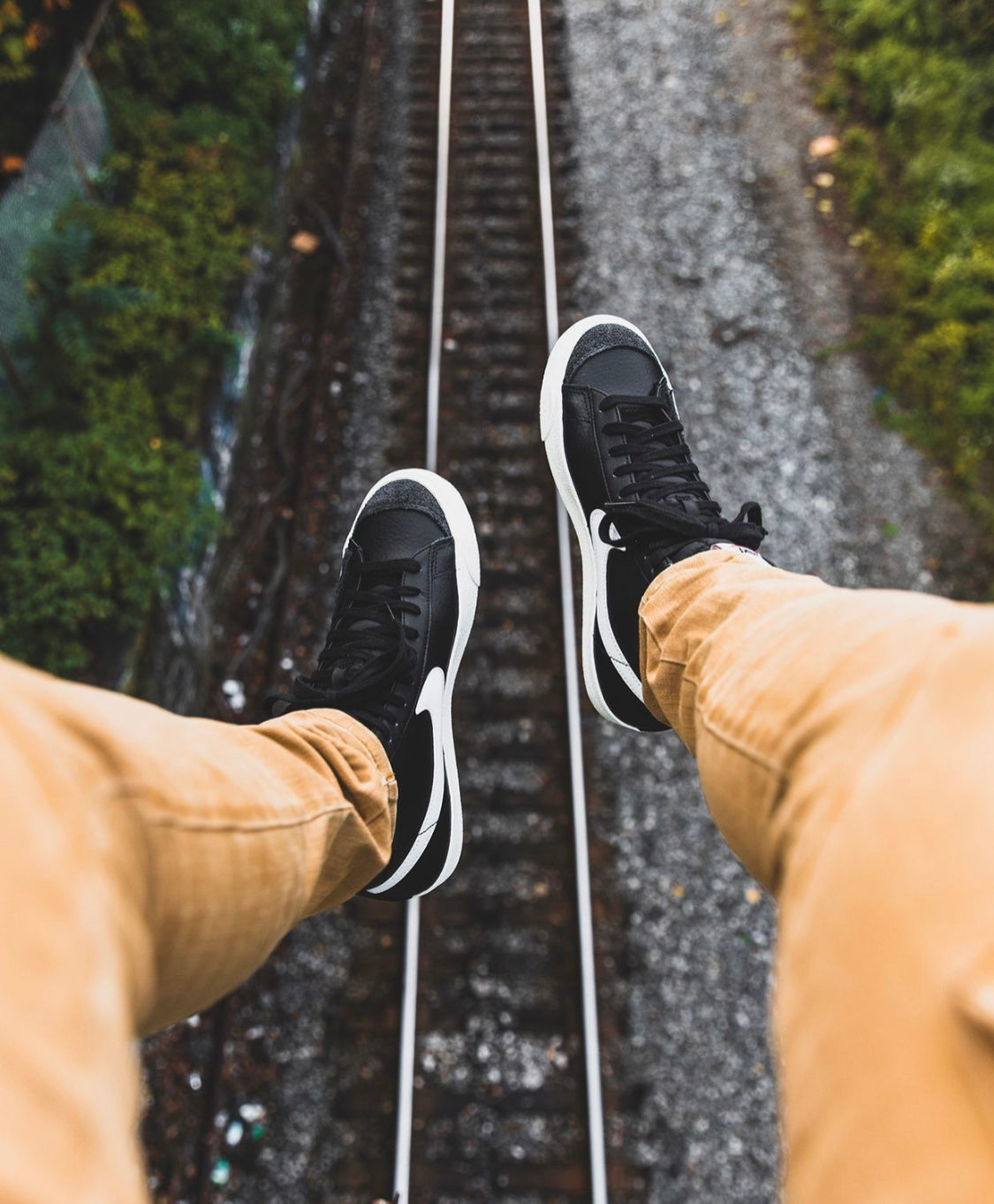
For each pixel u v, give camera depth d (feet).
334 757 4.45
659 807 13.97
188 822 2.48
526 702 14.67
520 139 21.86
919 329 19.79
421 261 20.08
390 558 8.83
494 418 17.76
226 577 16.55
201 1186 11.55
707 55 24.06
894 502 17.87
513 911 13.06
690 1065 12.34
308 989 12.66
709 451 18.06
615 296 19.74
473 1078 12.07
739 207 21.56
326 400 18.45
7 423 13.91
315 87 23.09
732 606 4.31
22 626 12.73
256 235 17.92
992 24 23.11
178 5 19.13
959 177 20.86
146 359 15.43
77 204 16.03
